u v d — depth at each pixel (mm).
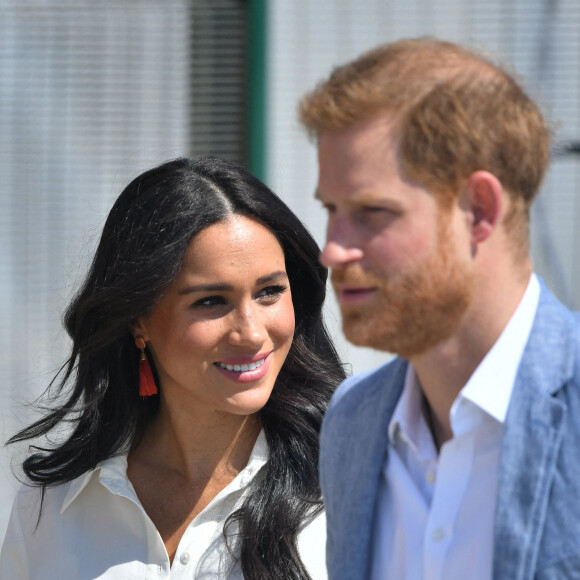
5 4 18125
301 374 9906
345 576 6113
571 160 17500
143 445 10102
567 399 5391
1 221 18406
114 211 9641
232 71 17984
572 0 17422
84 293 9805
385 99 5176
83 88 18219
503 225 5277
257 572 8859
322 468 6785
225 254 8938
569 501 5188
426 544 5605
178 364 9148
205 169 9328
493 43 17562
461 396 5492
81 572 9477
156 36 18109
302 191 17891
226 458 9617
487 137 5145
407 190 5184
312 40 17875
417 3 17672
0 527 17469
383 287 5266
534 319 5582
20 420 17734
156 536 9305
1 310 18219
